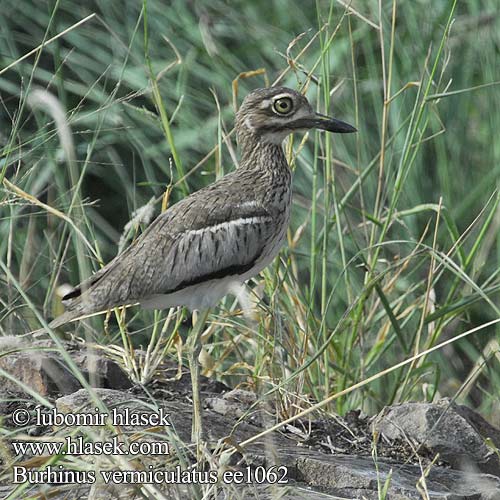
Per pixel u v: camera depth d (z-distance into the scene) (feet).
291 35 58.95
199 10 58.59
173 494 29.63
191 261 35.73
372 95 56.08
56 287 44.47
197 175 56.03
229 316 43.01
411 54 56.13
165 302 36.37
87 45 57.06
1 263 28.94
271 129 37.91
